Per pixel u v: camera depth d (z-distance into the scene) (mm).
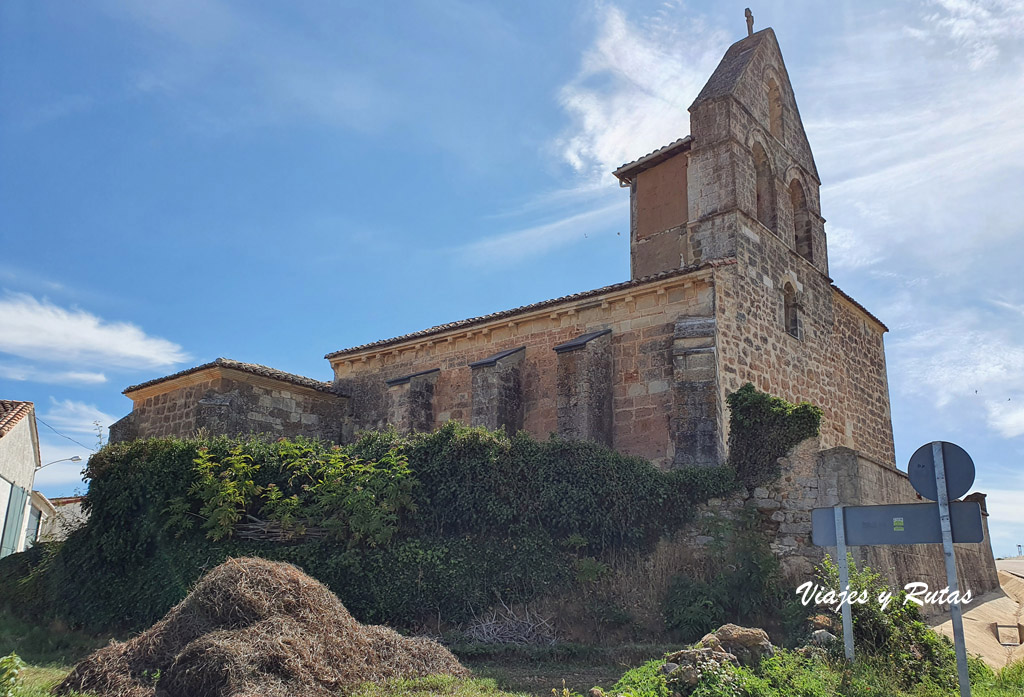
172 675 8453
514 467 14125
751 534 13828
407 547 13547
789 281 21156
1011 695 9477
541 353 20156
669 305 18094
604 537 13641
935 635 11086
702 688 8109
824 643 10461
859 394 24312
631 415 18016
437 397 22125
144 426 23016
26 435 29500
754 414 14875
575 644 11812
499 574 13359
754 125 21422
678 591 13055
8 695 8109
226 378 21250
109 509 15039
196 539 14172
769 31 23328
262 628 9102
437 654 10227
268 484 14477
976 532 8484
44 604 15203
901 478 16125
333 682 8711
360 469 14258
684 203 20828
